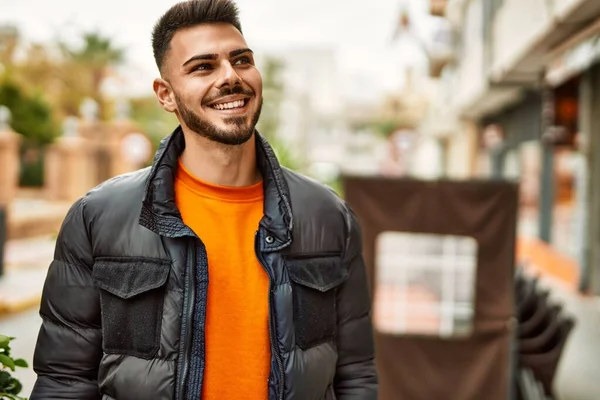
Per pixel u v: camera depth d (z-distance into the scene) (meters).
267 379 1.61
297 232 1.73
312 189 1.82
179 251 1.62
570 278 11.04
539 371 4.45
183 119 1.66
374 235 4.41
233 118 1.61
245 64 1.66
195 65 1.61
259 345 1.62
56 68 31.66
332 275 1.74
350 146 82.12
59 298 1.68
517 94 16.23
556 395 5.07
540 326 4.92
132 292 1.59
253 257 1.66
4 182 16.31
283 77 42.34
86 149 24.80
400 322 4.98
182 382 1.55
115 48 32.09
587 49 7.93
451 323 4.95
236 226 1.68
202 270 1.61
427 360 4.43
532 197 15.85
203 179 1.71
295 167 8.41
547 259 12.66
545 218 14.49
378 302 5.00
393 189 4.38
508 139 19.03
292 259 1.70
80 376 1.68
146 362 1.58
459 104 21.72
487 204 4.30
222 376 1.58
